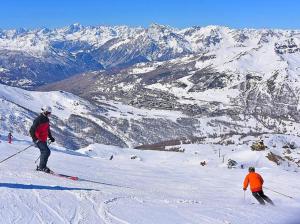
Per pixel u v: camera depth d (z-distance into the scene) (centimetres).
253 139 16675
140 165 3597
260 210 1419
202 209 1316
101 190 1440
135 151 10156
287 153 9181
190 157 9069
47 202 1131
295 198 1977
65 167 2417
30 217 962
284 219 1266
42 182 1438
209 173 3325
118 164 3388
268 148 9394
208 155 9688
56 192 1283
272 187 2416
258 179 1691
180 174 3070
